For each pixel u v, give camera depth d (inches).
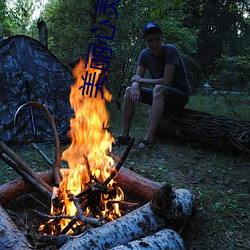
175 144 157.6
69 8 251.8
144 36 138.9
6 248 57.6
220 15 611.2
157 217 67.2
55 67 172.4
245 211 87.0
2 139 145.6
